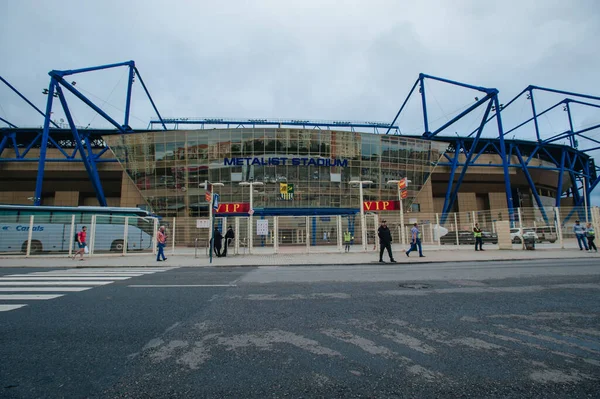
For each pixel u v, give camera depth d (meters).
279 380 2.88
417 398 2.55
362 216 20.75
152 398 2.58
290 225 19.80
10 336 4.09
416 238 16.42
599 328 4.30
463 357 3.37
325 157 42.72
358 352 3.54
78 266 13.70
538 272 9.77
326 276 9.68
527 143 57.28
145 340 3.95
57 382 2.86
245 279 9.13
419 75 52.41
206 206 41.75
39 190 35.72
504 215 21.16
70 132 49.72
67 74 39.25
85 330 4.33
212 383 2.83
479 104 45.94
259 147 41.75
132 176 43.09
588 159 67.12
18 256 18.39
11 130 48.97
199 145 41.84
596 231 19.73
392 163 45.16
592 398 2.52
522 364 3.19
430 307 5.50
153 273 10.88
